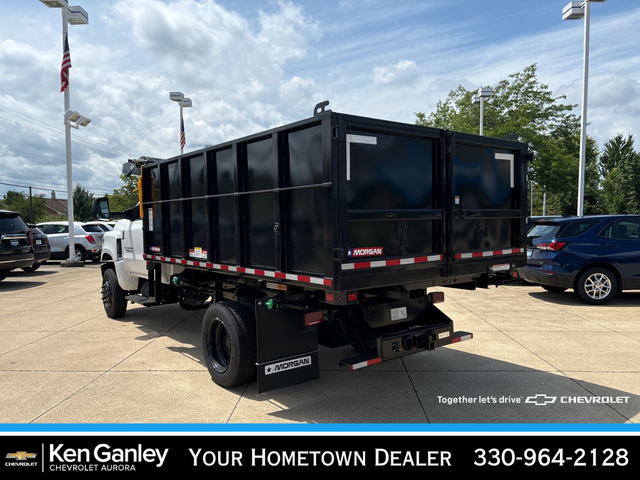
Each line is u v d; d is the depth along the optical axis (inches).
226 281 196.2
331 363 202.4
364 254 135.3
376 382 176.6
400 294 156.9
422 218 149.8
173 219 218.4
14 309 334.0
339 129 126.3
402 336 155.9
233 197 170.9
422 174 152.6
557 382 172.6
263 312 150.7
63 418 148.9
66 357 214.1
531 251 337.4
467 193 167.2
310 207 137.2
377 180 139.3
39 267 621.9
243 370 162.9
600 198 1891.0
